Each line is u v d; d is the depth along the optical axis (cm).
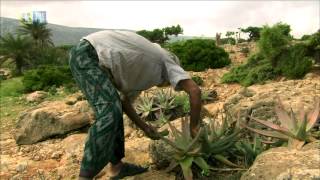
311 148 396
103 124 403
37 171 606
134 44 425
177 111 844
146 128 473
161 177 455
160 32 4503
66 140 726
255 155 466
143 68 428
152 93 975
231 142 466
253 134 527
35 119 785
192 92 422
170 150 476
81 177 405
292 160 364
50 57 3878
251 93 830
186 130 465
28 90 1727
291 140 443
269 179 349
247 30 3612
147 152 559
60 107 830
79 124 793
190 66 1658
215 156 466
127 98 463
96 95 413
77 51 428
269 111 541
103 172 530
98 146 402
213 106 818
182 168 443
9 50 3831
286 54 1300
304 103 570
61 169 588
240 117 537
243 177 379
